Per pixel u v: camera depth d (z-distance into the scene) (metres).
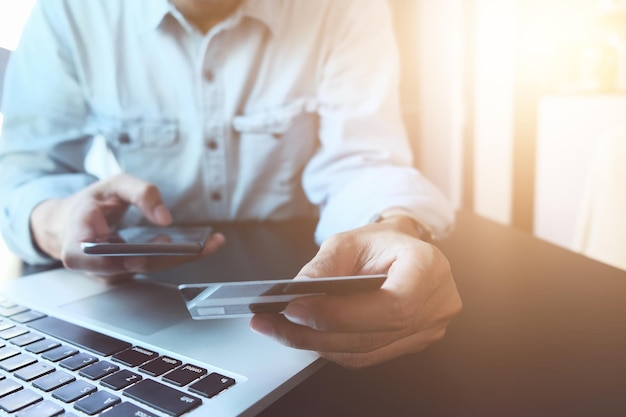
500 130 1.46
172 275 0.46
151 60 0.68
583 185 1.28
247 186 0.73
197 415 0.23
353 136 0.66
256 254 0.53
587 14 1.31
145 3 0.65
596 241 0.96
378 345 0.26
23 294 0.40
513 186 1.47
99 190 0.50
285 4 0.69
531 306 0.39
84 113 0.70
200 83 0.69
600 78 1.28
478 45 1.43
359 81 0.69
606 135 0.99
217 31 0.65
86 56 0.67
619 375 0.28
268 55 0.70
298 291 0.23
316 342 0.25
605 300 0.40
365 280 0.23
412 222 0.46
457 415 0.25
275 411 0.26
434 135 1.44
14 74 0.65
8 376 0.27
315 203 0.71
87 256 0.40
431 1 1.38
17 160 0.62
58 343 0.31
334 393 0.27
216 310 0.23
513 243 0.58
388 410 0.26
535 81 1.40
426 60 1.38
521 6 1.40
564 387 0.27
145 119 0.70
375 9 0.71
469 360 0.31
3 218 0.52
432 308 0.28
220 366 0.27
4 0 0.63
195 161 0.71
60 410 0.23
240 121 0.70
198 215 0.74
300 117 0.72
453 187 1.48
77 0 0.66
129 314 0.35
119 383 0.25
